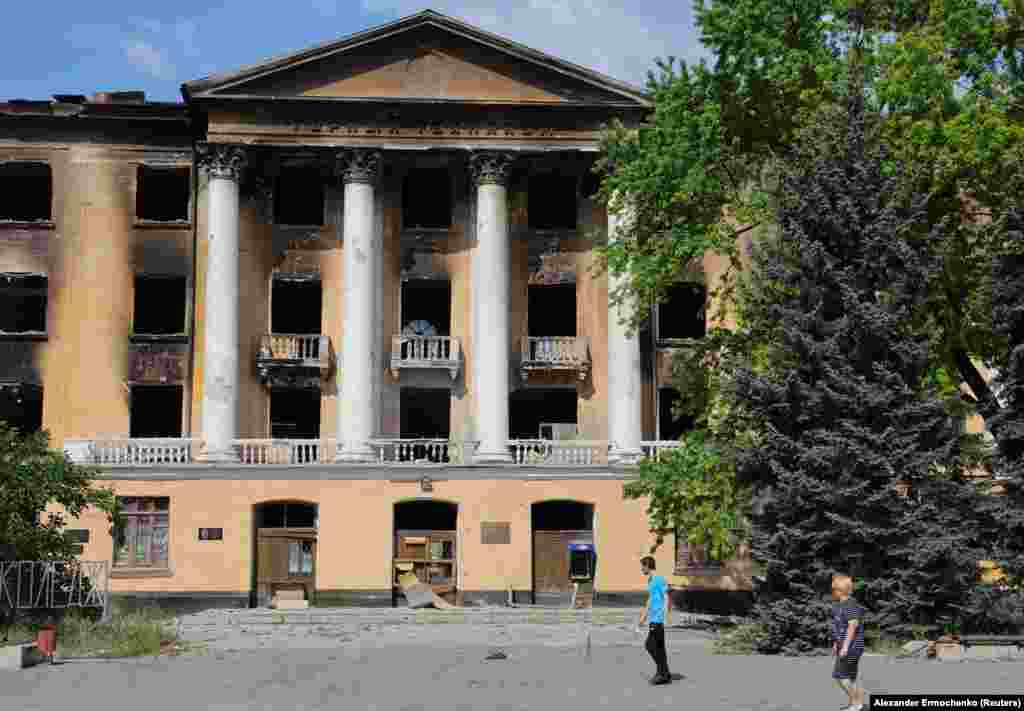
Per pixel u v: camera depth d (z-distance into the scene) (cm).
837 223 2881
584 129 4506
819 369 2867
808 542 2797
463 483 4250
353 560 4203
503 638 3312
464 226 4616
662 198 3556
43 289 4550
